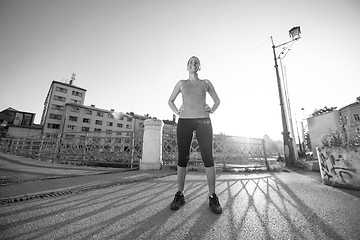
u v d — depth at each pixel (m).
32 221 1.41
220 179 3.75
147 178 3.45
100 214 1.59
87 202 1.93
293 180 3.71
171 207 1.74
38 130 43.34
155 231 1.27
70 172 4.22
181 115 2.07
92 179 3.25
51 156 7.45
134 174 3.98
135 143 5.68
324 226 1.38
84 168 5.16
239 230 1.30
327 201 2.09
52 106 45.91
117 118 52.28
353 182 2.74
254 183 3.30
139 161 5.26
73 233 1.22
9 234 1.19
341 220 1.50
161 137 5.37
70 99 49.12
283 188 2.86
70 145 7.04
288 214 1.65
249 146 6.31
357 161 2.74
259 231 1.29
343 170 2.89
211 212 1.69
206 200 2.10
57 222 1.40
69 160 6.67
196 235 1.22
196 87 2.14
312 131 20.41
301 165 6.26
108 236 1.19
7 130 39.97
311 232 1.27
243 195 2.38
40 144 8.81
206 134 1.96
